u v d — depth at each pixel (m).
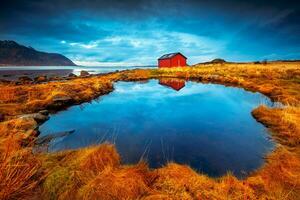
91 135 9.27
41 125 10.55
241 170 6.19
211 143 8.30
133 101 17.17
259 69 36.41
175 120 11.68
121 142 8.52
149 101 17.16
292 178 4.66
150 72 44.31
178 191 4.17
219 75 32.69
